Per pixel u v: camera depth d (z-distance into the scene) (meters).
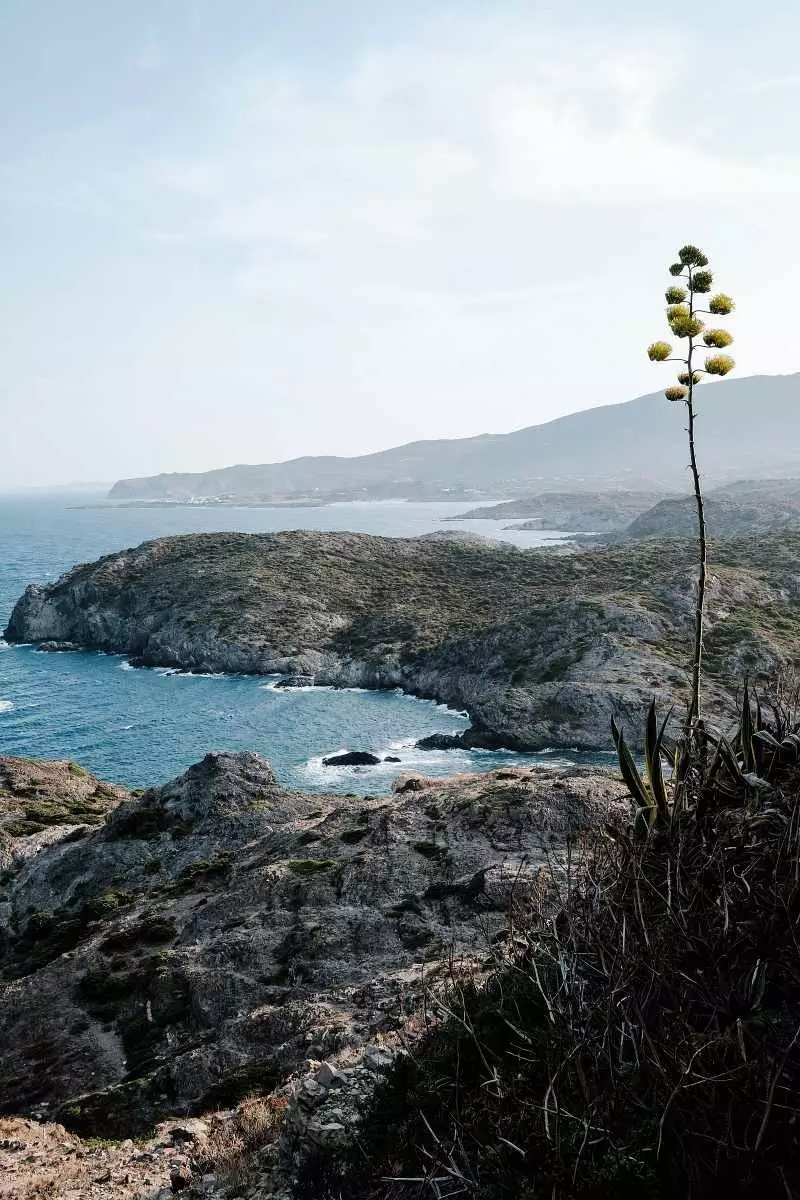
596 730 92.12
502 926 23.97
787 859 5.50
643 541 199.12
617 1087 4.96
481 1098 6.04
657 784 6.93
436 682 118.75
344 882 28.84
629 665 101.50
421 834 30.81
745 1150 4.38
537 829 29.31
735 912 5.38
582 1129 5.02
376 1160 6.96
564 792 30.77
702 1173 4.57
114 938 29.98
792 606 125.56
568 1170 4.83
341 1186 7.03
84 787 69.69
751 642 104.62
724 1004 4.98
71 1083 22.91
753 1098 4.55
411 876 28.31
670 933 5.42
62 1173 13.18
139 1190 10.94
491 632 119.06
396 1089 7.45
